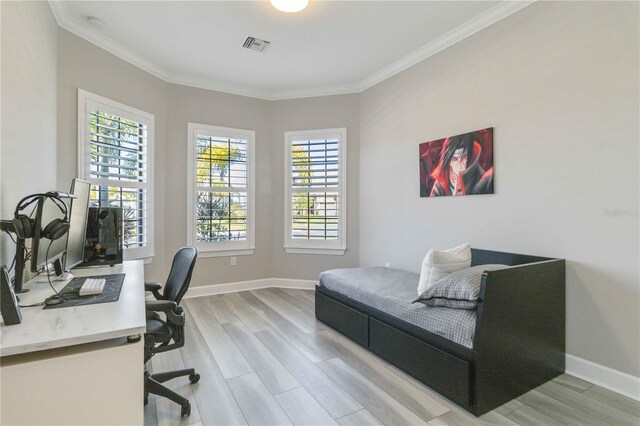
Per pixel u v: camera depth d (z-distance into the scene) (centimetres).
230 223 424
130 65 332
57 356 105
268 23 279
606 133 201
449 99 303
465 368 175
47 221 151
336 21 276
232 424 167
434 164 317
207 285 411
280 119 446
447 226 307
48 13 237
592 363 208
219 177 418
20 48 178
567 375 217
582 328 213
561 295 217
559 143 223
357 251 426
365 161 413
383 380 209
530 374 198
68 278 184
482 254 268
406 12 263
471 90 282
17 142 173
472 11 261
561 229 223
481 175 272
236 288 428
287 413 176
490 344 175
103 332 109
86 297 150
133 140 337
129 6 254
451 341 185
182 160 393
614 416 173
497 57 261
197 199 404
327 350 253
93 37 291
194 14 265
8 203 161
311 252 440
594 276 207
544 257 230
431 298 205
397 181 365
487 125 269
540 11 232
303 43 313
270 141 448
